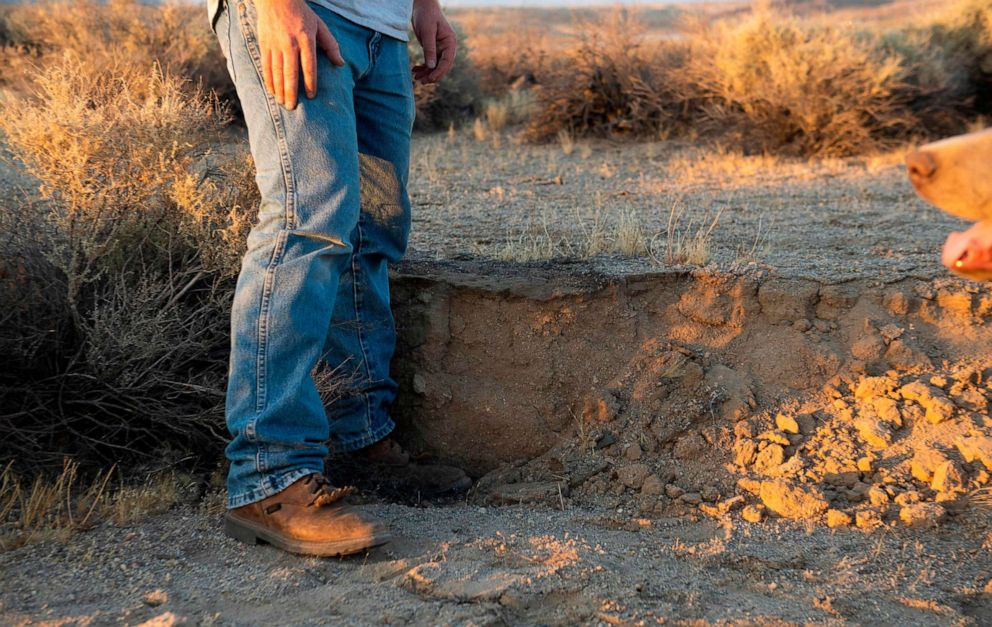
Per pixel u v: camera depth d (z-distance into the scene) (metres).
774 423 3.70
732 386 3.84
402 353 4.15
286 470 2.99
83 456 3.51
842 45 10.18
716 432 3.70
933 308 3.99
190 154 3.95
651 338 4.09
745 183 7.77
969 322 3.93
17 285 3.58
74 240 3.54
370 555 2.97
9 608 2.60
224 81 9.67
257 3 2.94
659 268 4.35
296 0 2.94
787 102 9.62
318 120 3.04
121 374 3.54
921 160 2.03
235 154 4.12
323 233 3.03
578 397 4.04
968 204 2.02
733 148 9.88
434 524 3.30
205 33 10.20
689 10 12.36
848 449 3.50
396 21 3.41
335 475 3.78
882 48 10.82
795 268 4.35
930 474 3.33
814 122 9.51
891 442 3.50
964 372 3.68
